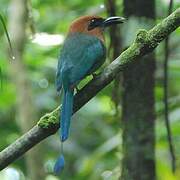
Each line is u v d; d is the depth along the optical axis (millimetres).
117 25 9414
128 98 9484
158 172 11336
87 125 14828
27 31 12500
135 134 9430
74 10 15312
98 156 12188
